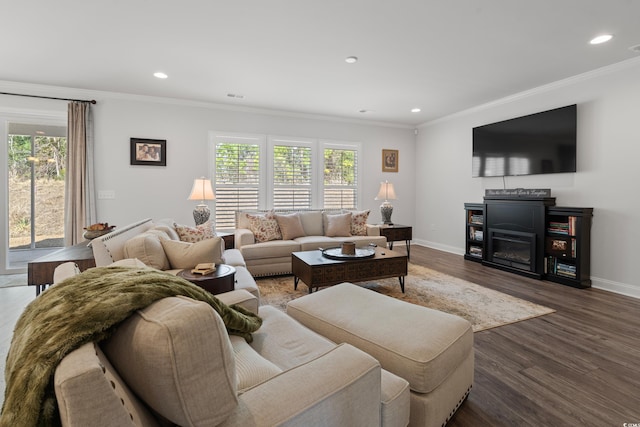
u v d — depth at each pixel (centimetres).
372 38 290
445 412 141
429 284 373
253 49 311
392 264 334
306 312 179
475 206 489
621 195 346
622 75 343
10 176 420
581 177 380
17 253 427
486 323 264
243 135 517
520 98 448
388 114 557
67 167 422
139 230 287
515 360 208
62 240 446
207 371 66
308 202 566
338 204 589
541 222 391
